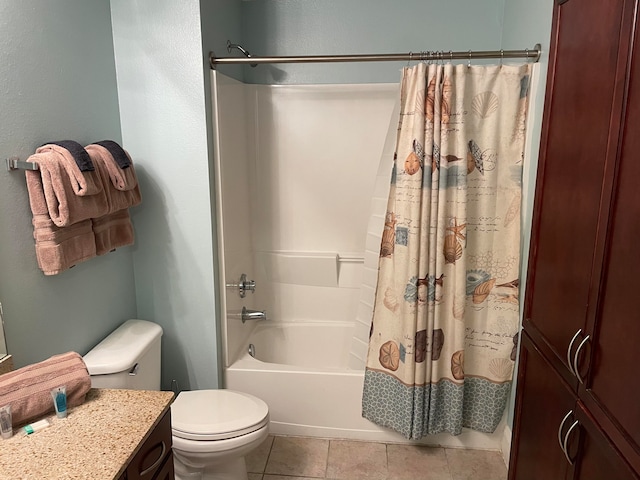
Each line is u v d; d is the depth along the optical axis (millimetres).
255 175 2807
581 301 1211
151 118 2029
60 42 1616
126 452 1072
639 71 970
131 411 1243
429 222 1984
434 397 2119
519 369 1719
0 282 1354
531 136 1930
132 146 2064
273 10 2617
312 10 2600
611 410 1057
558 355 1353
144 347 1842
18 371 1225
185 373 2287
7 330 1386
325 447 2285
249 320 2736
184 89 1987
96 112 1853
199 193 2082
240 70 2598
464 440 2281
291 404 2336
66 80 1652
